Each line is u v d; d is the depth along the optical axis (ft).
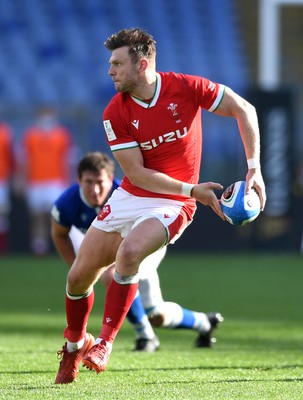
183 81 63.21
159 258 80.79
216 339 94.38
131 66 61.36
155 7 286.87
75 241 82.74
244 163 214.28
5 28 276.62
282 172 215.10
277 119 213.46
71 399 55.83
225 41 282.77
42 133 210.59
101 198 79.36
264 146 213.66
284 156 215.10
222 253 217.36
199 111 64.44
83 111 215.72
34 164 210.38
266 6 277.85
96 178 78.48
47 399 55.93
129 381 64.34
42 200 211.61
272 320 111.55
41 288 150.61
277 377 65.92
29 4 282.97
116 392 58.80
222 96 63.62
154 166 63.62
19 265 193.16
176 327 85.40
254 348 86.74
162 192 62.64
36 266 190.90
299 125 234.38
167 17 285.43
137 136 62.64
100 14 283.38
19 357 77.66
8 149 210.79
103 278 78.48
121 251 61.11
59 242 83.20
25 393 58.29
